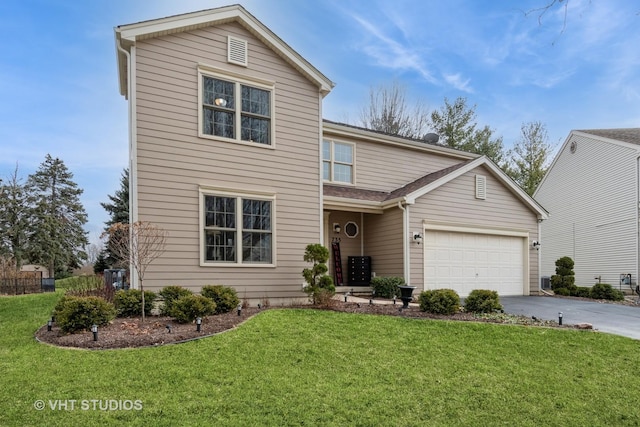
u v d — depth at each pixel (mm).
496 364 5645
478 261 13477
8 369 4738
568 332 7316
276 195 10062
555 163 23234
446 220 12773
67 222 32031
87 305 6371
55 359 5051
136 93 8539
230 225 9406
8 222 29281
